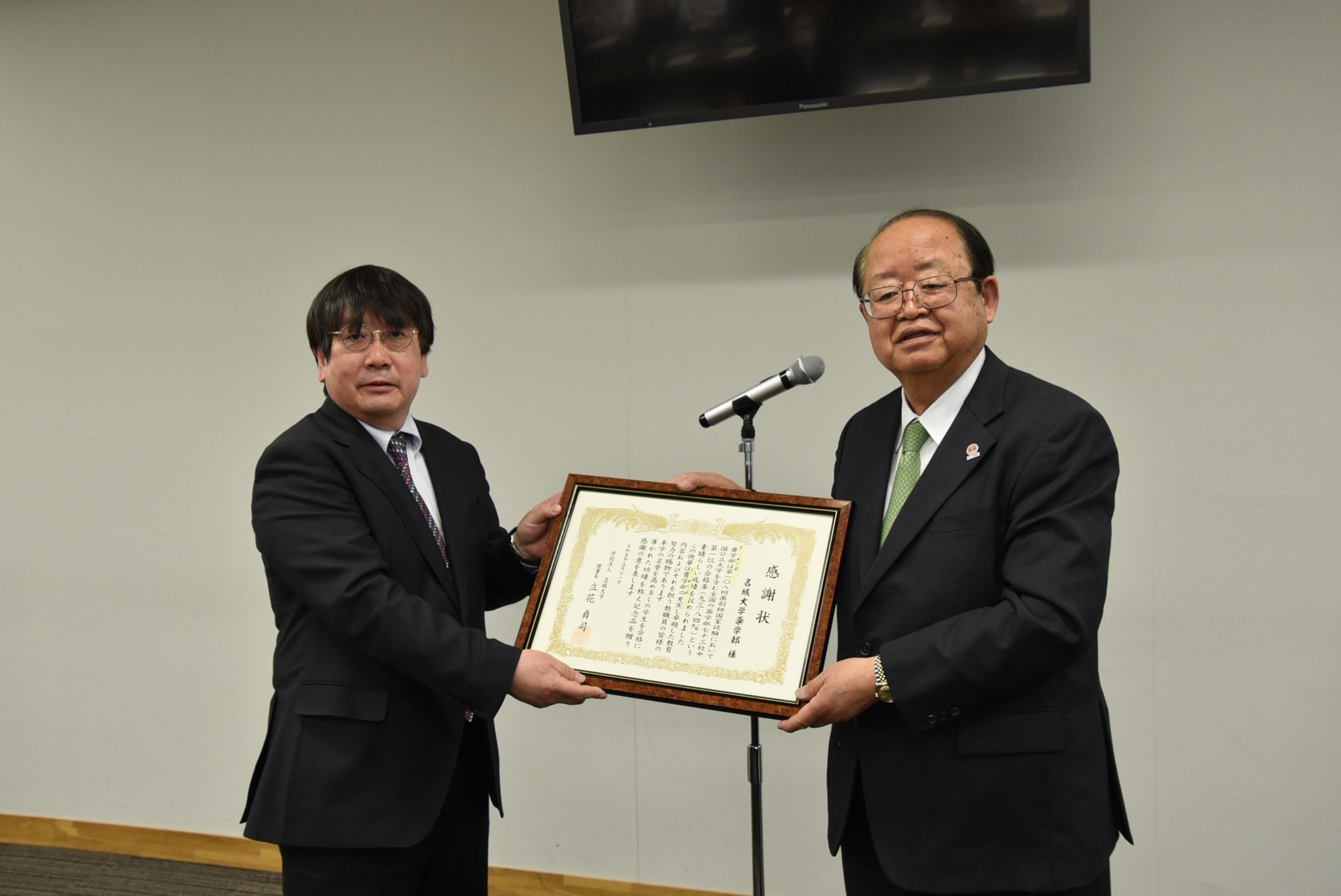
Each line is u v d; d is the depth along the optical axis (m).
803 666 1.77
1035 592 1.54
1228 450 2.56
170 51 3.26
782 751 2.89
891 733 1.65
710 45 2.58
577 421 2.99
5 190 3.39
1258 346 2.54
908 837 1.61
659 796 2.97
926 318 1.67
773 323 2.84
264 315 3.21
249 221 3.21
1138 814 2.64
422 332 1.95
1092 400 2.64
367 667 1.78
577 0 2.62
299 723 1.77
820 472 2.82
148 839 3.31
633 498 2.03
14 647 3.43
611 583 1.94
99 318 3.33
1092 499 1.60
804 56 2.53
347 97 3.13
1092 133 2.62
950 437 1.69
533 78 3.00
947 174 2.71
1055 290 2.65
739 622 1.84
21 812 3.44
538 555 2.18
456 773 1.97
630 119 2.66
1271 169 2.52
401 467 1.96
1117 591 2.65
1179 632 2.61
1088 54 2.36
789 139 2.82
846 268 2.79
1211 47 2.54
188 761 3.30
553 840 3.05
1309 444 2.51
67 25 3.33
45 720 3.41
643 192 2.93
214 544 3.26
